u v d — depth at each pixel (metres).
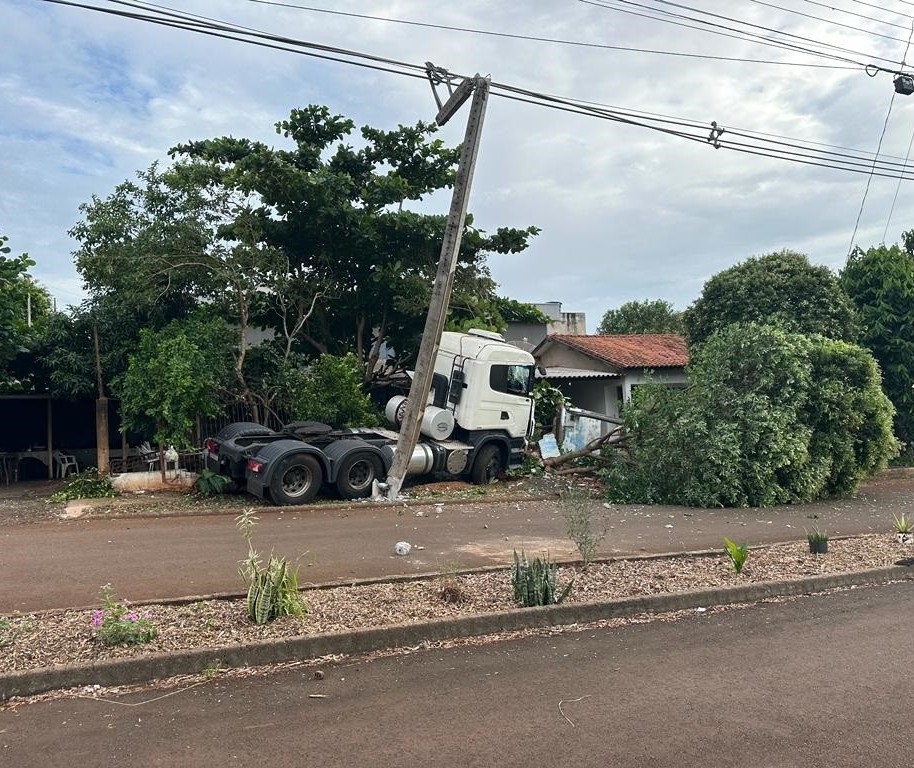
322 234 18.67
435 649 6.00
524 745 4.33
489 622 6.41
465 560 9.01
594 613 6.86
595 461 18.42
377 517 12.48
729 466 13.75
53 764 4.09
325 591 7.27
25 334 18.33
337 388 16.70
